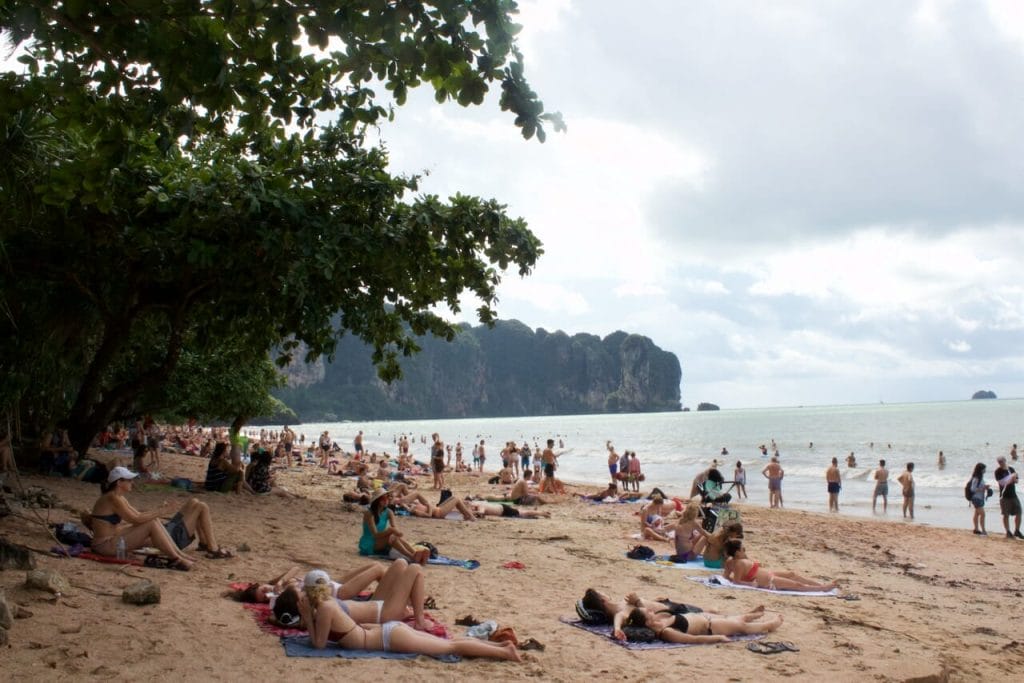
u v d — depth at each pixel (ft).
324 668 17.65
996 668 23.70
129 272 47.55
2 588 19.75
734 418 598.75
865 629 26.78
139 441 70.13
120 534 25.34
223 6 15.99
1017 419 361.30
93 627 18.25
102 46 17.60
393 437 386.73
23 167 27.25
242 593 22.56
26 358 45.42
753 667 20.83
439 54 16.16
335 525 39.81
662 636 22.95
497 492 82.94
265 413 109.70
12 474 37.88
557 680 18.56
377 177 44.04
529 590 28.86
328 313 50.75
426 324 55.83
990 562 47.19
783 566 42.14
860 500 89.30
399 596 20.57
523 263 48.52
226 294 48.03
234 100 19.62
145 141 40.09
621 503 70.69
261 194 39.83
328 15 16.15
